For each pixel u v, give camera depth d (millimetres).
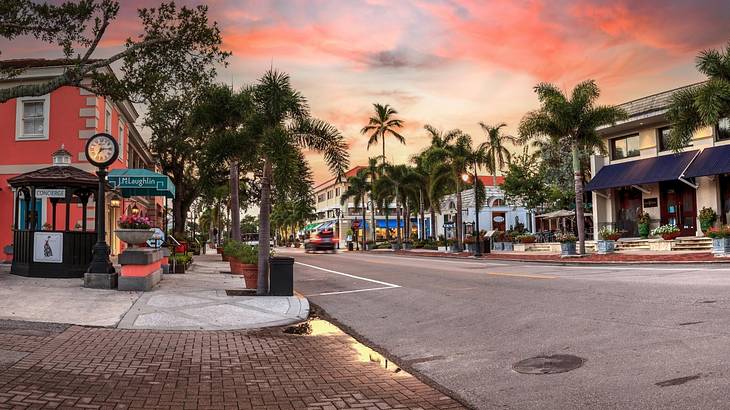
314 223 88438
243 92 18156
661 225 27953
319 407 5031
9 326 8062
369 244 55844
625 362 5867
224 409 4922
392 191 51719
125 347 7293
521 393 5223
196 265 24172
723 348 6023
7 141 20672
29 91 7523
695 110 21344
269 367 6637
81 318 9031
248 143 13227
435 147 39094
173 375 6047
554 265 21812
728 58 20516
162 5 9000
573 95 25297
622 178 28781
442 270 20422
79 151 20547
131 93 9352
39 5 8289
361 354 7465
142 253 12578
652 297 9992
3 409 4465
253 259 13609
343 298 13586
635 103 28922
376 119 57625
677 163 26422
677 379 5121
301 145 13203
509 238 37781
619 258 21891
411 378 6137
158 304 10750
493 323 8867
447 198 63094
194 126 19250
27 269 14258
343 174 13289
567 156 41781
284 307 11266
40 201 20406
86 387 5355
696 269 15953
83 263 14344
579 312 8992
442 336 8328
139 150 32250
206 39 9227
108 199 23391
